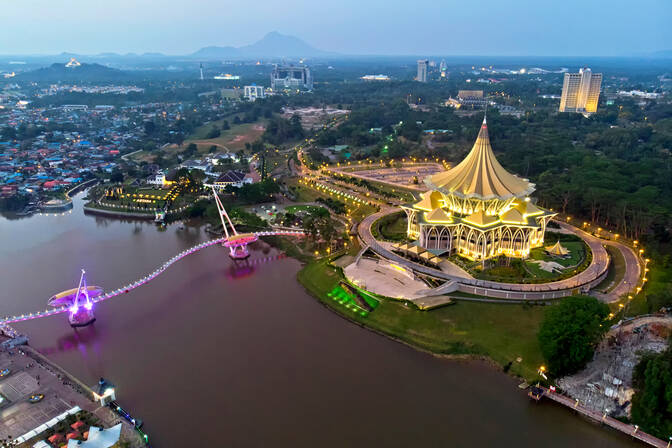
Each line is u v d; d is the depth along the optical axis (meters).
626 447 113.62
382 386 134.38
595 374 133.38
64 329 165.62
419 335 156.12
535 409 125.62
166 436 115.69
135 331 164.00
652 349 137.88
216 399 129.00
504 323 157.88
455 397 130.12
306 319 170.88
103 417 119.75
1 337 157.00
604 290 177.25
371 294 177.88
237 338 158.75
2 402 124.06
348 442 114.00
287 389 133.00
